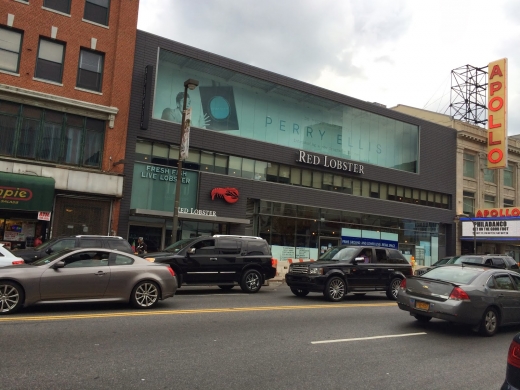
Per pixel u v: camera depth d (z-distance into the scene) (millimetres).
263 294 15242
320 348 7480
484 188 39312
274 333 8477
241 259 15219
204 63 25094
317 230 28891
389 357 7141
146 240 22609
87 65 21469
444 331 9656
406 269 15688
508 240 33219
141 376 5566
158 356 6477
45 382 5188
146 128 22344
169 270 11031
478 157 39281
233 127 26156
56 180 19562
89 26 21484
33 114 19922
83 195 20484
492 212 35062
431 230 35688
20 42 19969
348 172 30734
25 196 18188
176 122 23969
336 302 13766
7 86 19000
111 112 21375
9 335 7301
